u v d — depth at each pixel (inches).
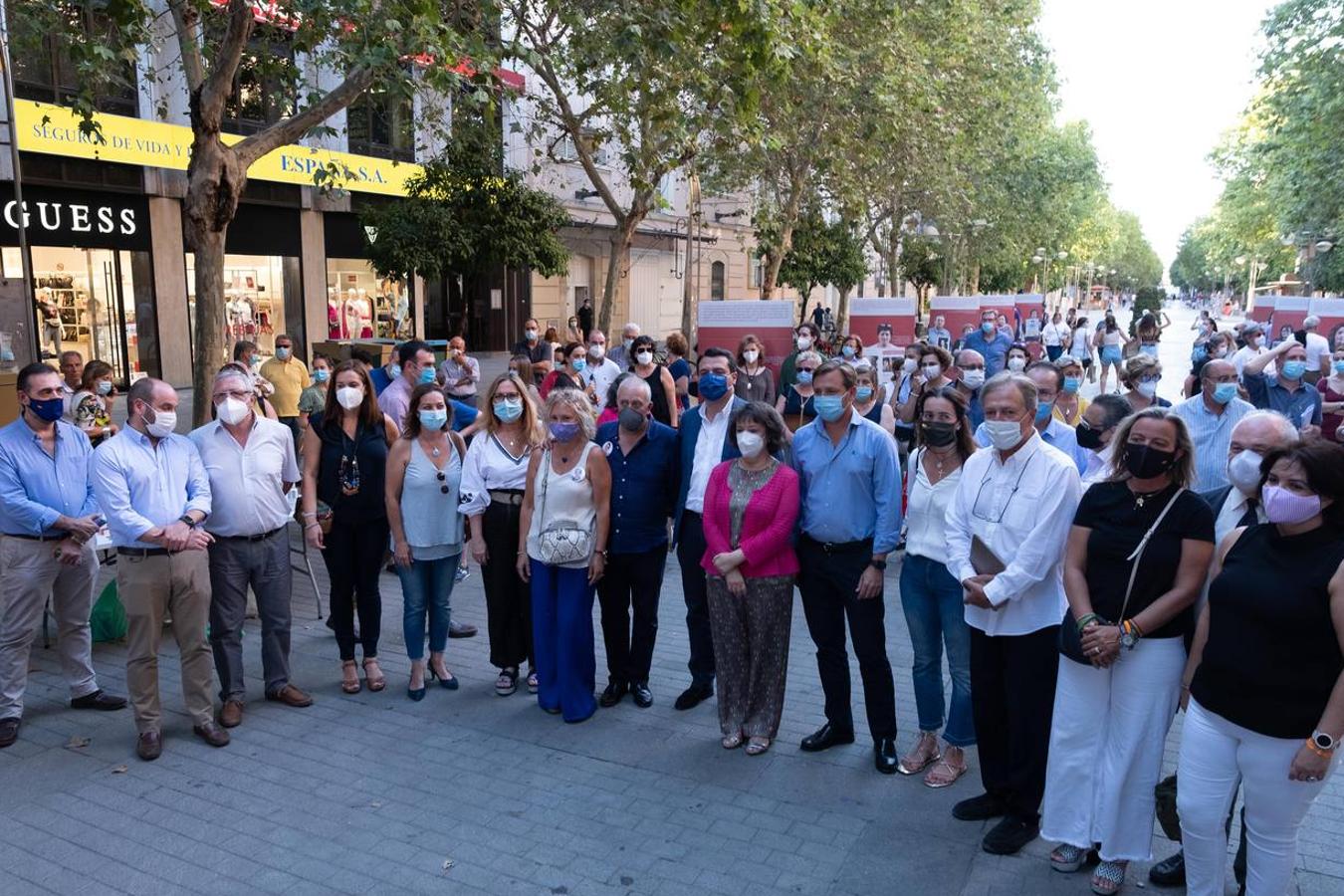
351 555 232.7
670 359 425.1
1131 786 149.6
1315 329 604.7
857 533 190.7
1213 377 234.1
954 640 183.3
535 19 600.1
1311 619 121.3
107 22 392.2
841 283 1130.7
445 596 235.5
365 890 154.3
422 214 624.4
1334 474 118.1
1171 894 152.9
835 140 674.8
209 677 208.8
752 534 195.0
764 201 829.8
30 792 184.9
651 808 179.8
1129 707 148.2
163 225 773.9
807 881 156.6
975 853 164.6
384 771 194.9
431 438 229.6
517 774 193.6
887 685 192.9
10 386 338.3
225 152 306.0
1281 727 124.0
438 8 325.7
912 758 193.8
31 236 683.4
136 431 198.5
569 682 217.5
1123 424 147.9
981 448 176.1
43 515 202.5
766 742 202.1
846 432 191.8
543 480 216.5
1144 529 145.7
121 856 163.6
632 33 382.6
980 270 1862.7
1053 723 157.0
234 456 213.9
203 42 420.2
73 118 674.8
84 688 223.0
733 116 461.1
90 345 734.5
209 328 314.0
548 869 160.1
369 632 236.7
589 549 214.5
